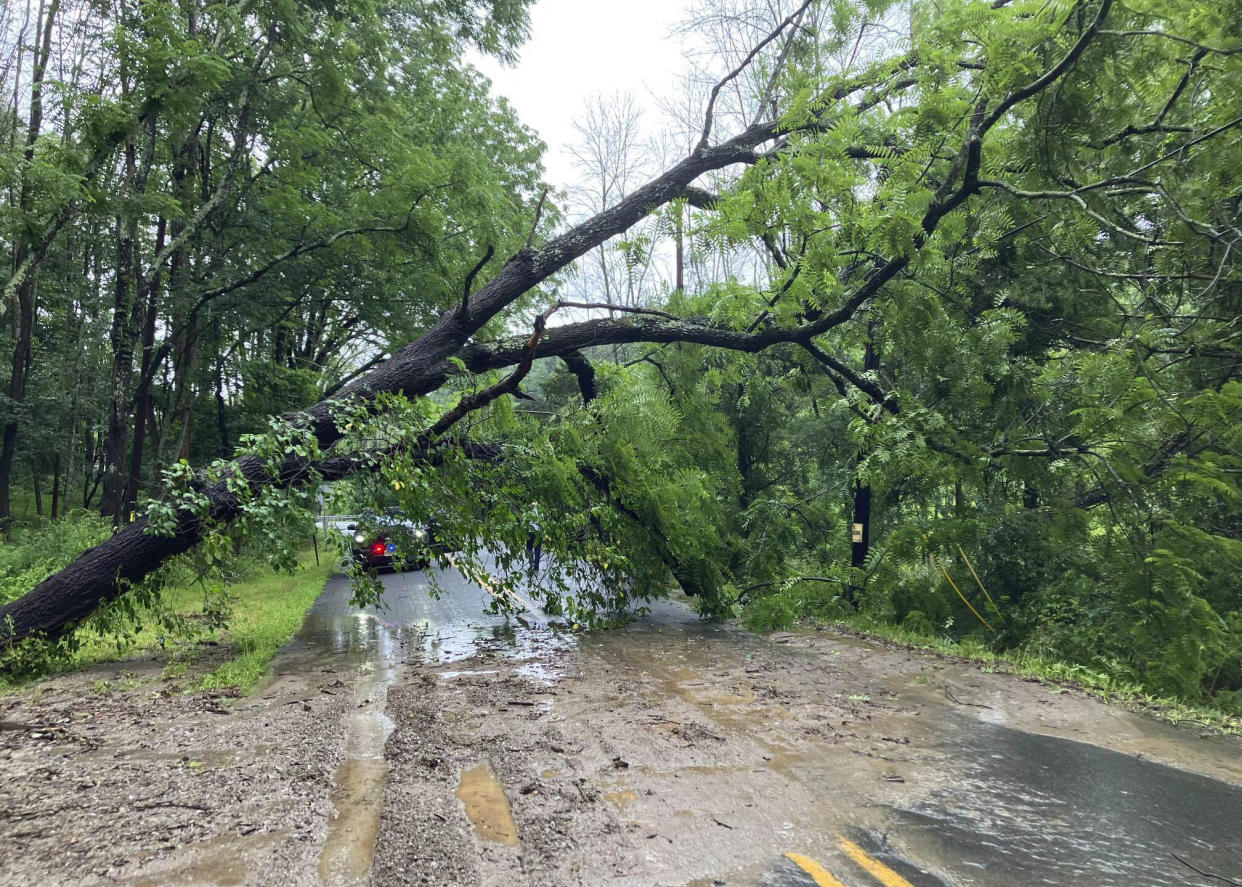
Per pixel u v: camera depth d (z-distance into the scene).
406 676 6.47
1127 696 6.09
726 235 8.05
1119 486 7.94
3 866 2.90
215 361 16.86
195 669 6.80
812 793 3.78
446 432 8.33
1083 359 8.06
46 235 10.25
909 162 7.40
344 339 21.86
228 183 13.62
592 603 9.19
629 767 4.14
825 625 9.27
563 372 17.44
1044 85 6.29
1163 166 7.34
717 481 11.31
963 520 8.50
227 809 3.49
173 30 10.27
